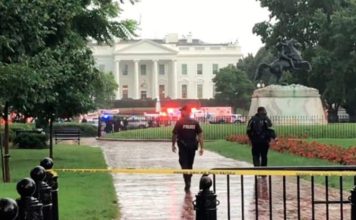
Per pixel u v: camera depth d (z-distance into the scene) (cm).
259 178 1581
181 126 1435
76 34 1789
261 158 1747
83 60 2094
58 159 2361
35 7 911
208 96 14750
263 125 1717
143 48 14275
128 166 2105
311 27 6350
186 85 14712
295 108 3678
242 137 3064
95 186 1445
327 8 6334
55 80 1559
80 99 2111
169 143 3838
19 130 3550
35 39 934
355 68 5672
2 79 1038
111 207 1121
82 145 3659
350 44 5700
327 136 3334
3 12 851
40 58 1242
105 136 4738
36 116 2173
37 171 632
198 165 2098
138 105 11612
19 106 1530
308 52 6216
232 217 1035
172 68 14462
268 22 6638
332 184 1455
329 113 6675
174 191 1414
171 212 1099
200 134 1446
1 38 856
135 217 1041
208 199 571
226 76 11550
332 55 5781
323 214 1065
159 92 14400
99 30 2027
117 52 14112
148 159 2466
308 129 3375
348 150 2011
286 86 3734
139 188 1470
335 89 5878
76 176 1689
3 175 1673
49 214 634
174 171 776
